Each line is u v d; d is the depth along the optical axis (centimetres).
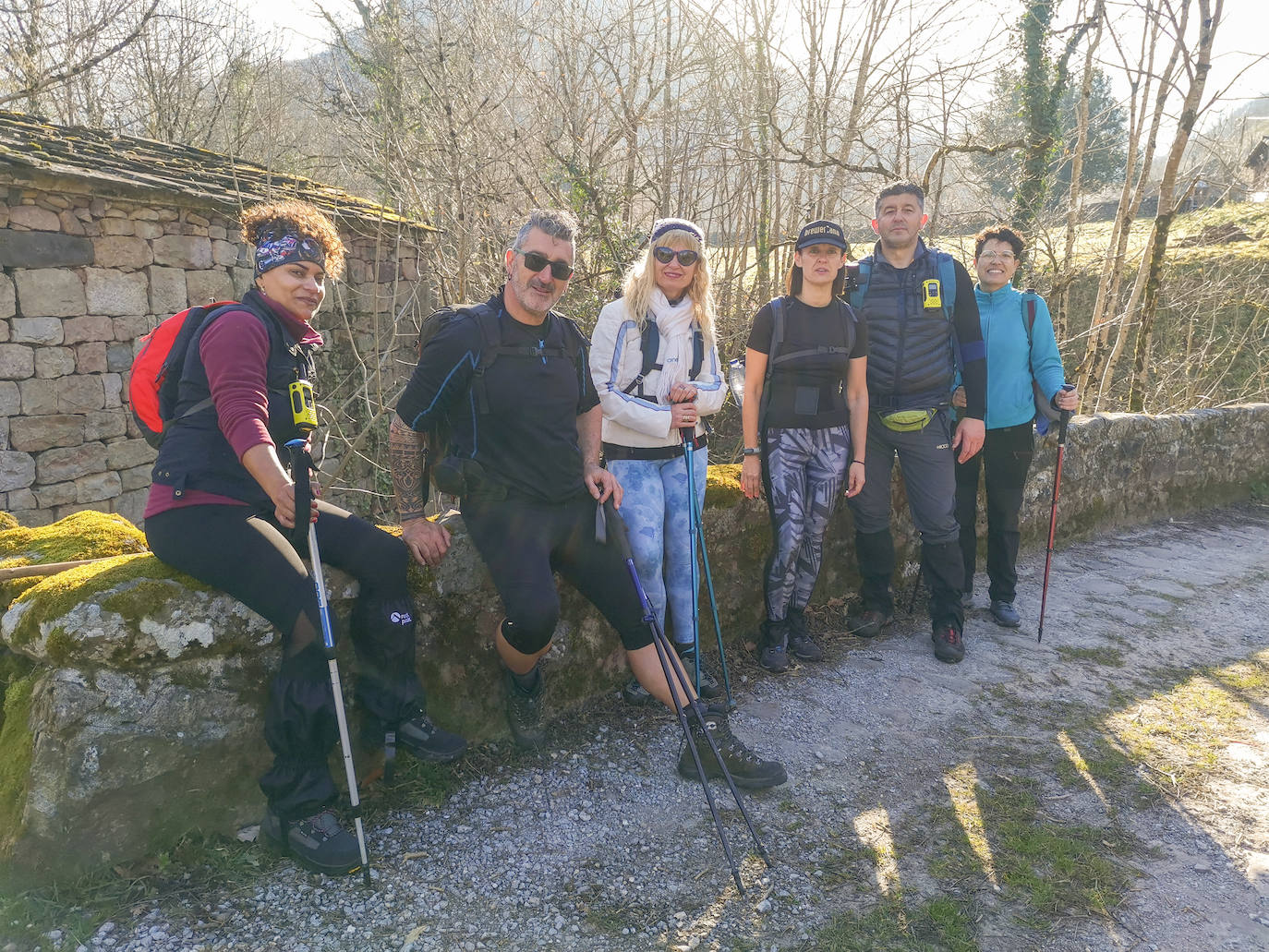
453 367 248
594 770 285
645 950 208
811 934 215
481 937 210
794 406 345
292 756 224
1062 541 567
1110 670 377
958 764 297
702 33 677
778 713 330
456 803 262
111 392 653
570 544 265
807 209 703
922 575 430
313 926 210
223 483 220
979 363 371
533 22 721
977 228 829
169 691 222
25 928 202
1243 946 214
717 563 367
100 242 634
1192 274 1384
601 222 670
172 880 220
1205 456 668
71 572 233
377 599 246
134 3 1177
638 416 293
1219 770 296
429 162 696
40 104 1162
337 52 909
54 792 209
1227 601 470
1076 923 221
